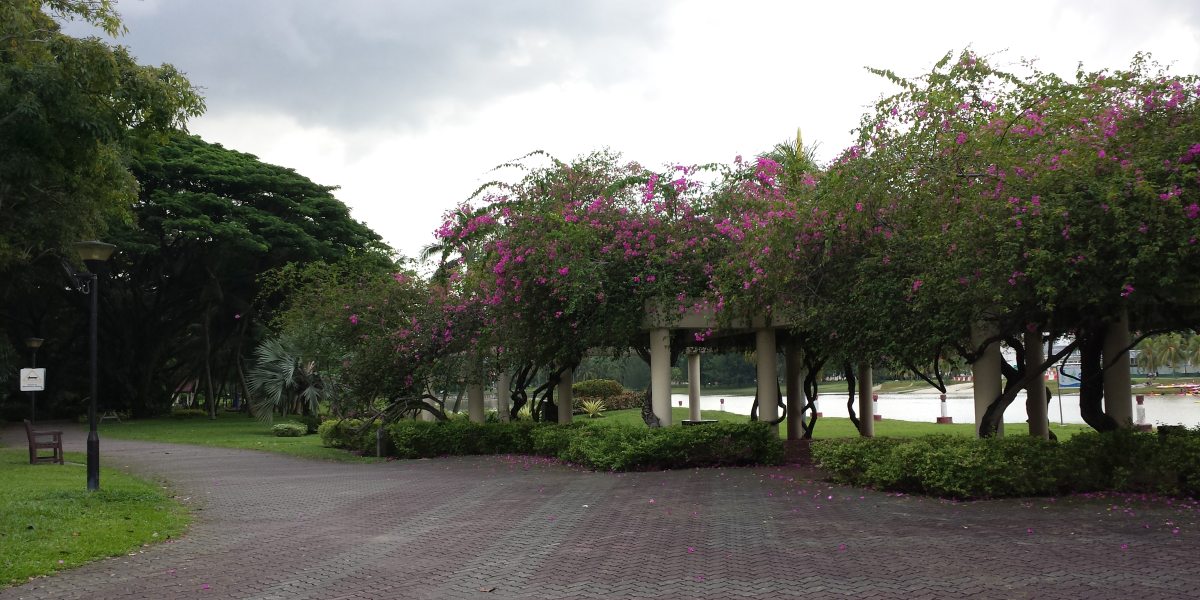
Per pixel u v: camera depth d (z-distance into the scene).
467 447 17.47
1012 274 8.78
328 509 10.16
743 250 12.66
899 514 8.64
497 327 15.95
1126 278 8.29
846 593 5.64
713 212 14.35
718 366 79.81
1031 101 9.33
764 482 11.67
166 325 37.81
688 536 7.77
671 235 14.45
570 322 14.95
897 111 10.16
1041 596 5.41
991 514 8.43
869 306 10.92
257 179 33.41
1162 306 10.66
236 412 43.38
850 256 11.73
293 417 28.98
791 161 15.55
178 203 30.73
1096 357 11.76
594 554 7.09
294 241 32.94
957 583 5.78
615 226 14.66
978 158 9.47
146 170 29.98
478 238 15.22
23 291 32.47
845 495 10.16
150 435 26.02
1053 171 8.70
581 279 13.83
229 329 39.12
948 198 9.63
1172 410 27.08
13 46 15.39
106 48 15.62
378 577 6.50
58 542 7.54
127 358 37.06
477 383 18.27
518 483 12.34
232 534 8.50
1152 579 5.72
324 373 21.59
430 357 17.97
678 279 14.27
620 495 10.71
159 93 16.52
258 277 32.28
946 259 9.65
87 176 17.41
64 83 15.02
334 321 19.11
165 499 10.89
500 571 6.59
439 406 20.52
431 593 5.98
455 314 17.38
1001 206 8.77
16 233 18.45
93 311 11.26
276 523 9.18
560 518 9.02
